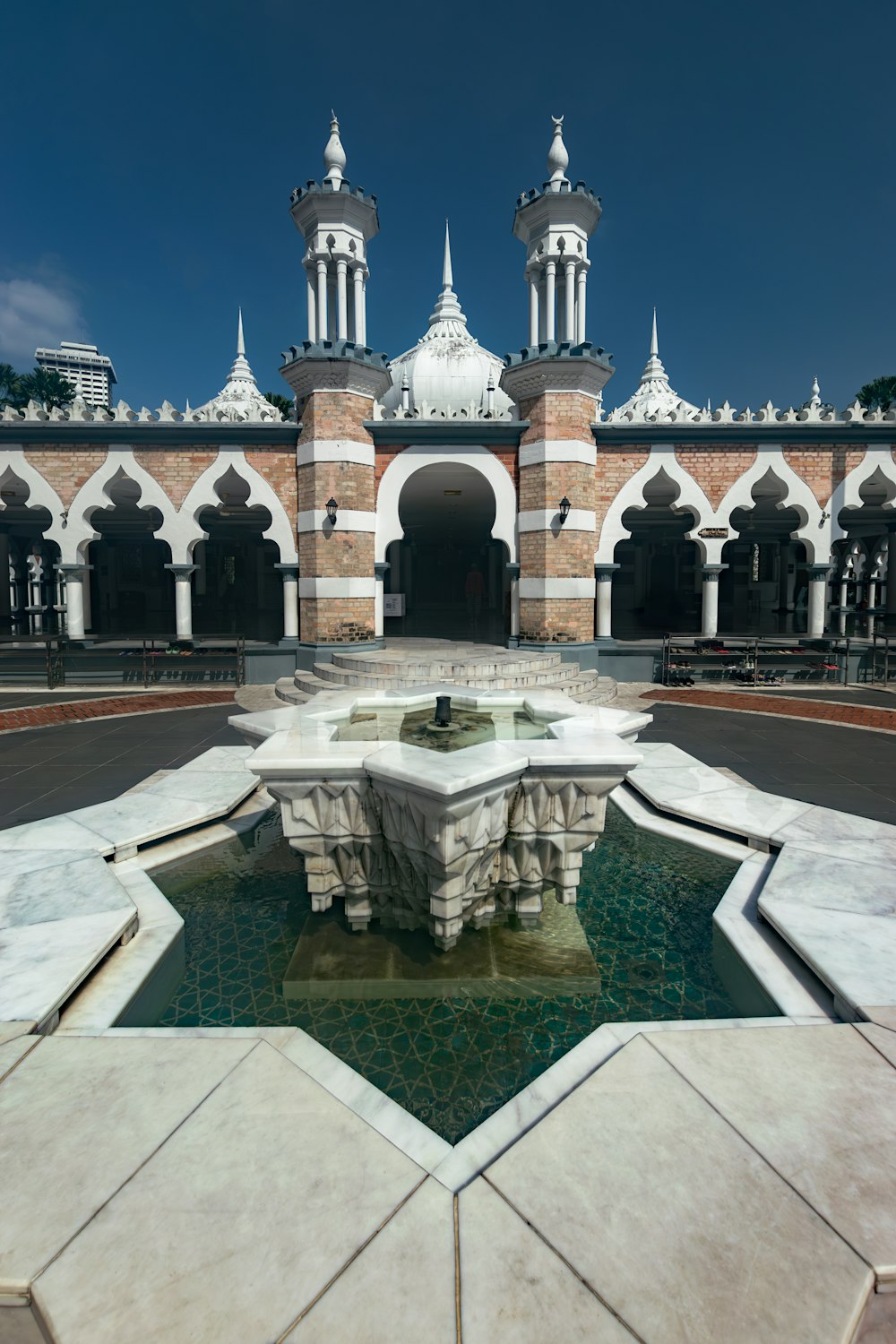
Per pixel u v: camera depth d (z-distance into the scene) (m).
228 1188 2.22
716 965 3.92
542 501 14.39
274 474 15.05
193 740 9.71
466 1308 1.84
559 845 4.29
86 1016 3.28
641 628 22.86
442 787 3.53
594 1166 2.30
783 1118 2.51
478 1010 3.51
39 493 15.07
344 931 4.32
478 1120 2.76
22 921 3.97
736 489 15.21
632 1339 1.76
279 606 26.83
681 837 5.65
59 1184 2.23
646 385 29.61
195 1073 2.79
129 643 16.16
